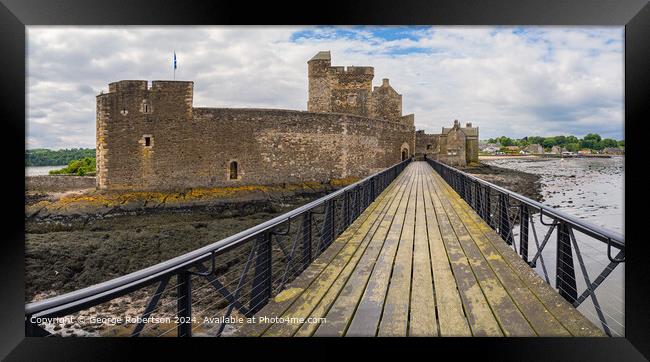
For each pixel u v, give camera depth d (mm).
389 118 42719
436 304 3859
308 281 4508
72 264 14406
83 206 23047
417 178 20172
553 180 40812
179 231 18750
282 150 27922
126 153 25625
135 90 25328
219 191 25703
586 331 3180
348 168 30844
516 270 4824
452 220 8422
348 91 38219
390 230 7422
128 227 21719
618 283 9867
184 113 25688
